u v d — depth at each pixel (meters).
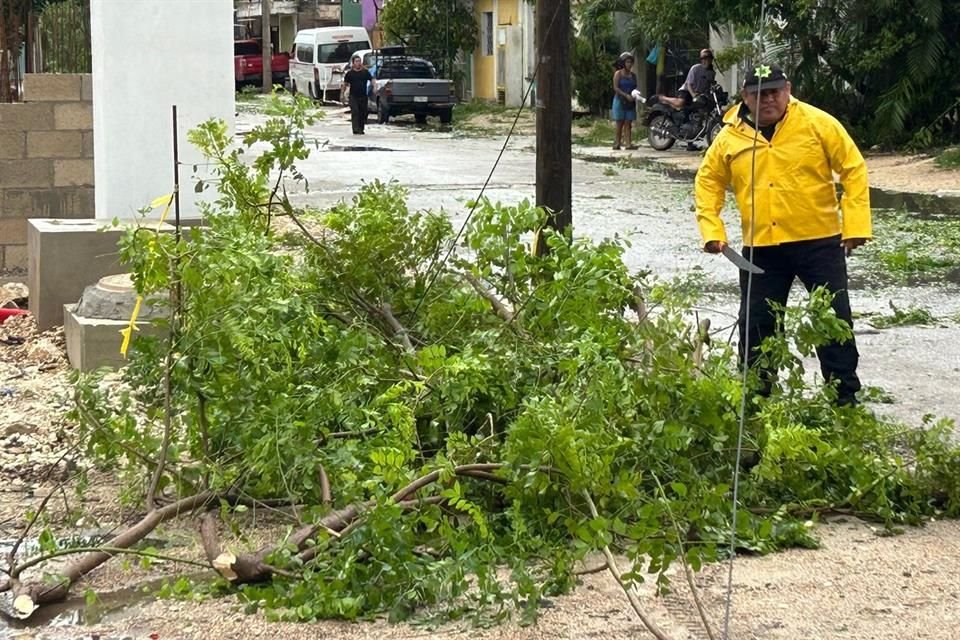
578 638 4.66
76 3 12.23
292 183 21.02
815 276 7.43
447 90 41.06
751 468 5.99
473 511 4.87
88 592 4.83
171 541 5.70
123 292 8.52
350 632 4.74
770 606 4.95
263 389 5.65
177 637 4.73
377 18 52.75
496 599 4.77
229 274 5.57
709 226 7.60
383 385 6.14
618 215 17.97
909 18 26.61
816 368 9.43
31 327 10.00
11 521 6.04
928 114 27.73
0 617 4.98
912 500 6.12
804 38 27.83
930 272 13.80
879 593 5.09
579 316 6.23
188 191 10.88
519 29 46.12
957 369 9.34
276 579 5.06
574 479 4.89
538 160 9.27
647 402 5.60
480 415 6.10
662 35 31.50
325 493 5.42
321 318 6.40
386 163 25.81
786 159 7.38
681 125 29.70
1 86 13.16
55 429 7.32
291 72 55.12
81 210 11.78
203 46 10.77
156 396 6.19
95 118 10.97
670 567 5.36
